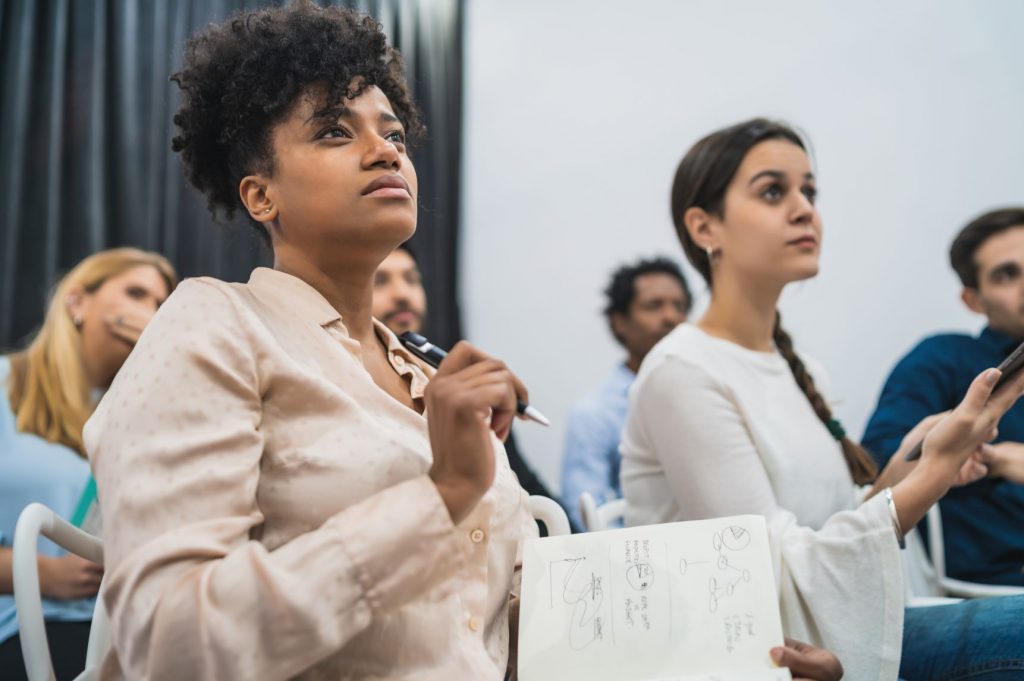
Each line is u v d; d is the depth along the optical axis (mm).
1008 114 3641
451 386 799
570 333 3697
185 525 776
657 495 1563
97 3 3219
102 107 3211
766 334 1643
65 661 1568
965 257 2480
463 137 3732
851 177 3664
